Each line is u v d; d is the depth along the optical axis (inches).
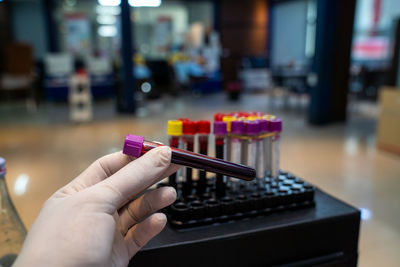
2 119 271.4
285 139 203.0
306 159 162.7
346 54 249.1
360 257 83.3
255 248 36.4
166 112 305.1
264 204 39.6
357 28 397.7
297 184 43.8
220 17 476.7
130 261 32.2
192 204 37.9
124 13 278.5
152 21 616.1
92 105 354.3
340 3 238.1
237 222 37.8
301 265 38.4
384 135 174.2
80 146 185.0
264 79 465.1
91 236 18.1
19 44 348.8
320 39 233.0
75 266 17.4
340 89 252.8
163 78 457.7
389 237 92.7
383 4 366.3
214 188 43.0
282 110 315.9
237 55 490.3
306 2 454.6
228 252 35.3
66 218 18.5
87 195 19.5
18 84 347.9
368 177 138.8
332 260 40.0
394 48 167.0
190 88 441.1
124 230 25.2
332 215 39.6
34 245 17.6
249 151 39.6
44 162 156.6
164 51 512.1
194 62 436.8
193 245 33.7
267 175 45.1
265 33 497.7
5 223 27.3
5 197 27.7
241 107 335.6
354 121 260.2
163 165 21.5
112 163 25.0
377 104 338.3
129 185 20.5
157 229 24.5
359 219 41.1
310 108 247.8
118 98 301.7
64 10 510.0
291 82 330.6
